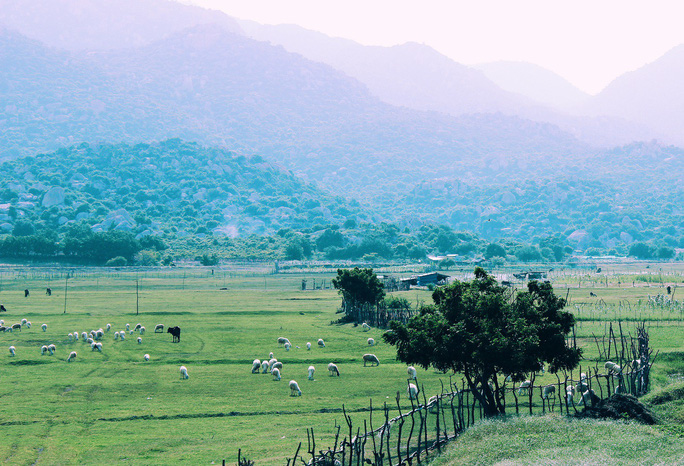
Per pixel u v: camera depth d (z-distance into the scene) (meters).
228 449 36.81
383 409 45.03
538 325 38.53
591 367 54.91
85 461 35.41
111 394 50.69
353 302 96.81
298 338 78.62
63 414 44.91
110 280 191.12
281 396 49.53
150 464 34.44
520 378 38.34
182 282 187.75
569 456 27.61
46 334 81.94
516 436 31.50
